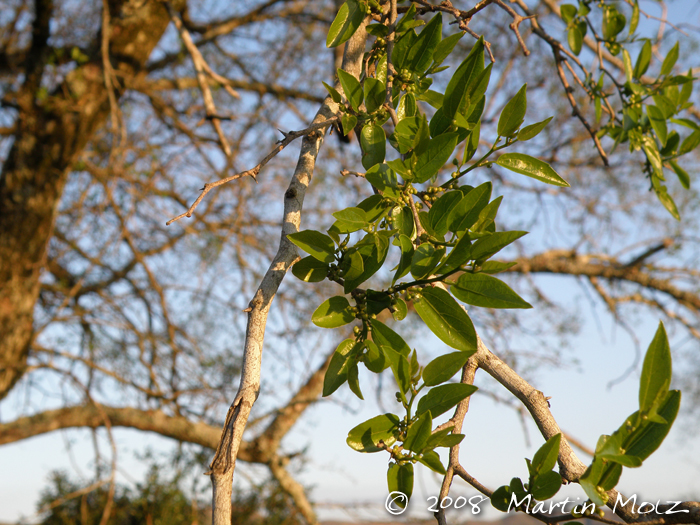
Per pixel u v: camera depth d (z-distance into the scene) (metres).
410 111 1.31
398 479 0.97
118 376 6.39
